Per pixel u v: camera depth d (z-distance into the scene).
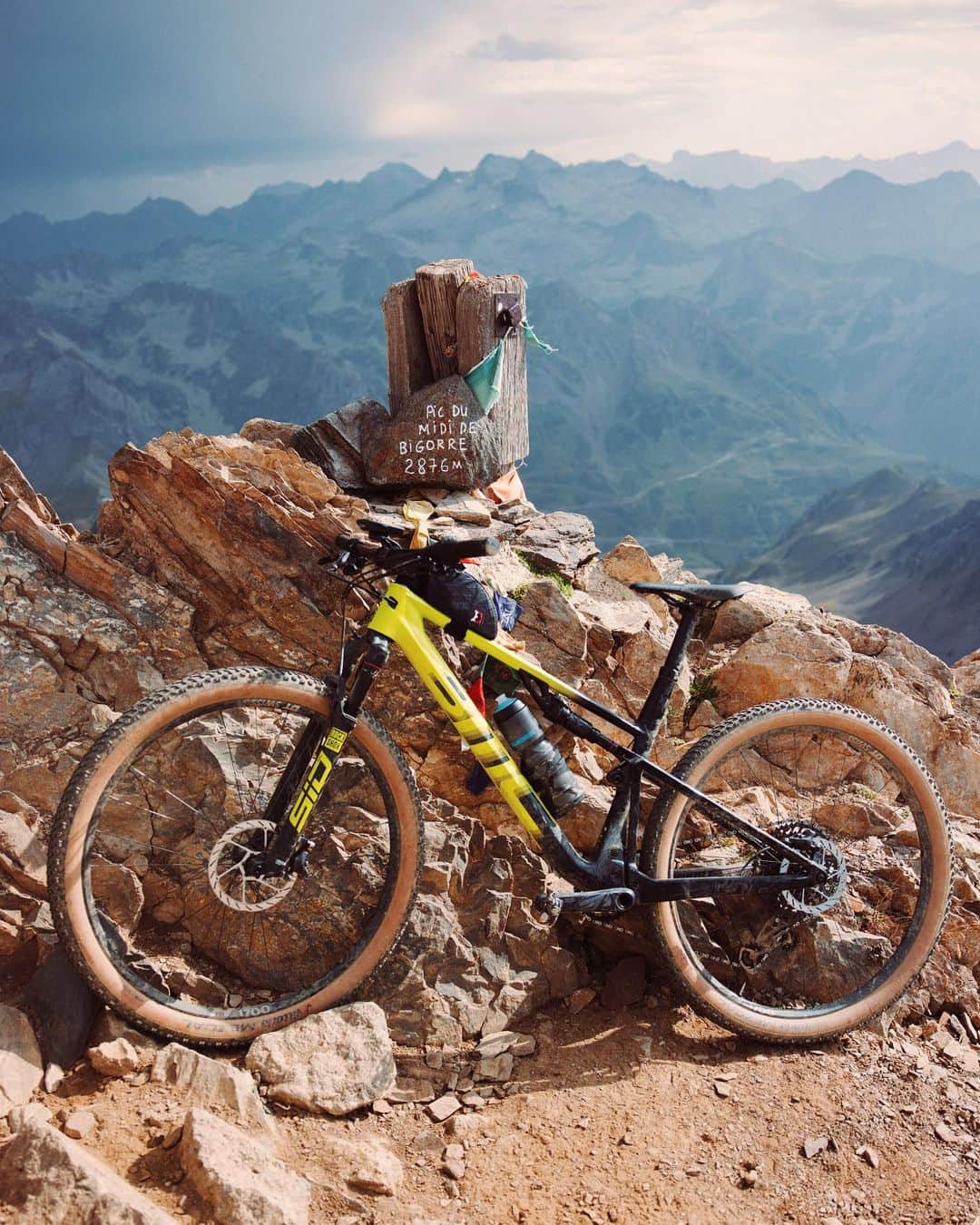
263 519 2.56
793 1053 2.24
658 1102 2.06
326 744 2.05
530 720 2.22
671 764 2.89
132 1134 1.80
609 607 3.24
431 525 3.25
